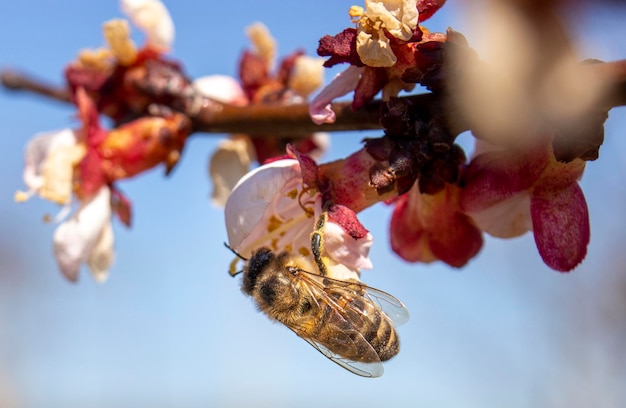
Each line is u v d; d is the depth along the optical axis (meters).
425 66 0.08
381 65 0.08
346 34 0.08
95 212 0.10
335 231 0.08
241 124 0.10
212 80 0.11
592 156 0.08
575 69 0.07
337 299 0.09
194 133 0.11
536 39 0.05
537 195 0.08
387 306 0.08
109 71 0.11
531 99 0.07
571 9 0.05
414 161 0.08
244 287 0.09
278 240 0.09
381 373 0.08
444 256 0.09
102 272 0.10
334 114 0.08
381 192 0.08
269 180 0.08
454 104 0.08
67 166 0.10
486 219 0.08
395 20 0.08
